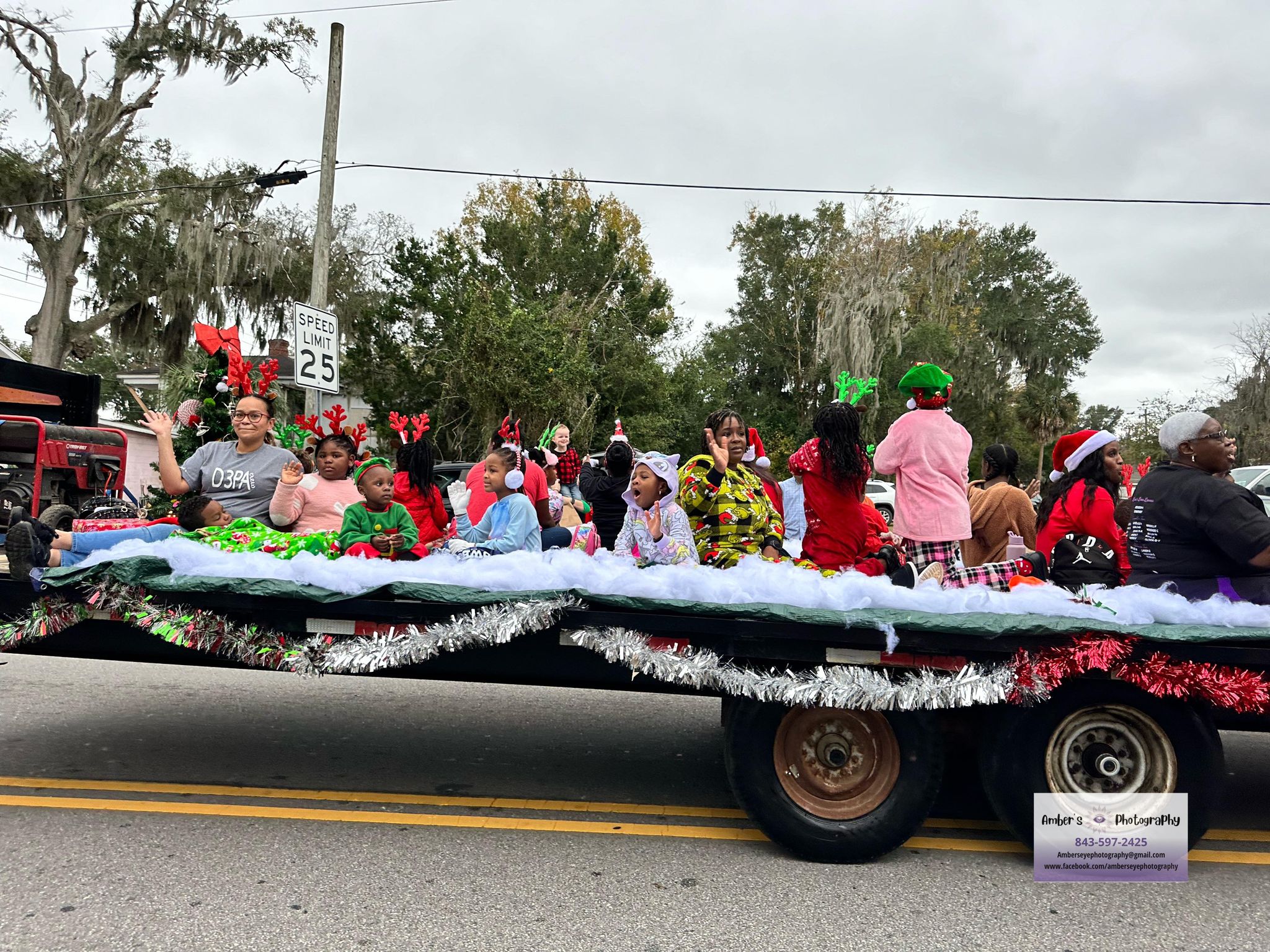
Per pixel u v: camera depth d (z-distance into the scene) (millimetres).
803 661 3592
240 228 25328
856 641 3506
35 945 2838
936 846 3943
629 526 4312
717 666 3570
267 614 3787
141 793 4254
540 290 31188
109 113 24875
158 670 6758
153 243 25203
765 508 4613
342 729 5434
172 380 22109
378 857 3623
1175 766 3594
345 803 4219
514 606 3549
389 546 4332
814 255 42781
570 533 5738
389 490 4480
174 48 24656
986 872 3662
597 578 3680
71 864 3469
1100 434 4961
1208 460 3986
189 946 2863
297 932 2971
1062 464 5250
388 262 27750
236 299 26062
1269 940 3111
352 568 3771
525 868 3559
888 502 20906
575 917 3143
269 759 4836
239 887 3307
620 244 35312
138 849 3629
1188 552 3936
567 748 5223
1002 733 3678
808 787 3727
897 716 3625
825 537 4406
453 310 25156
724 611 3510
